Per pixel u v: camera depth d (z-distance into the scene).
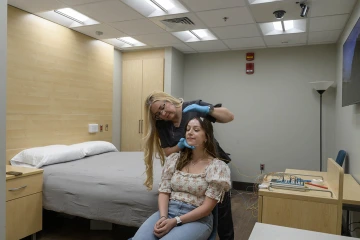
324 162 4.36
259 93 4.73
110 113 4.54
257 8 2.98
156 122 1.96
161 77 4.77
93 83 4.16
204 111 1.78
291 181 2.37
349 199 1.95
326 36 3.92
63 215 3.34
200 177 1.66
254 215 3.53
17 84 3.03
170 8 3.14
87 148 3.54
